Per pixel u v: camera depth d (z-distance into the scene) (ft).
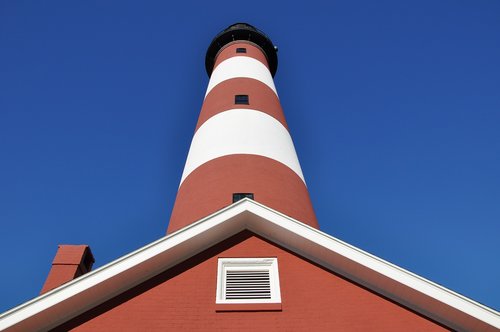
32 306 23.72
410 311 25.52
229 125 50.55
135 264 25.72
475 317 23.77
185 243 27.22
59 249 33.06
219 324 24.64
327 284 26.78
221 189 41.27
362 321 24.97
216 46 79.92
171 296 26.00
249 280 27.43
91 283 24.79
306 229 27.63
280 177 43.98
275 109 56.95
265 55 78.07
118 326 24.52
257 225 29.32
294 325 24.70
